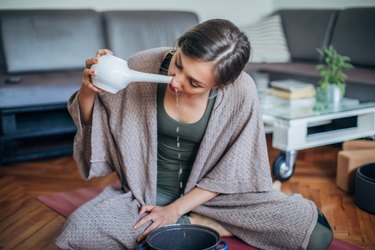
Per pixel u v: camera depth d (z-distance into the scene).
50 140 3.08
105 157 1.58
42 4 3.37
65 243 1.41
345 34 3.30
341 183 2.19
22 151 2.84
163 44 3.44
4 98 2.51
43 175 2.42
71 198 2.09
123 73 1.30
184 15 3.58
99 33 3.28
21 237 1.75
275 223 1.49
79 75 2.96
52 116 2.82
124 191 1.61
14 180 2.35
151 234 1.34
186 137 1.51
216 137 1.51
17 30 3.03
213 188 1.53
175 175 1.59
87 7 3.52
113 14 3.35
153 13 3.48
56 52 3.11
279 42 3.72
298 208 1.48
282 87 2.62
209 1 3.98
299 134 2.25
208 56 1.22
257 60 3.68
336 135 2.38
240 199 1.55
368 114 2.44
